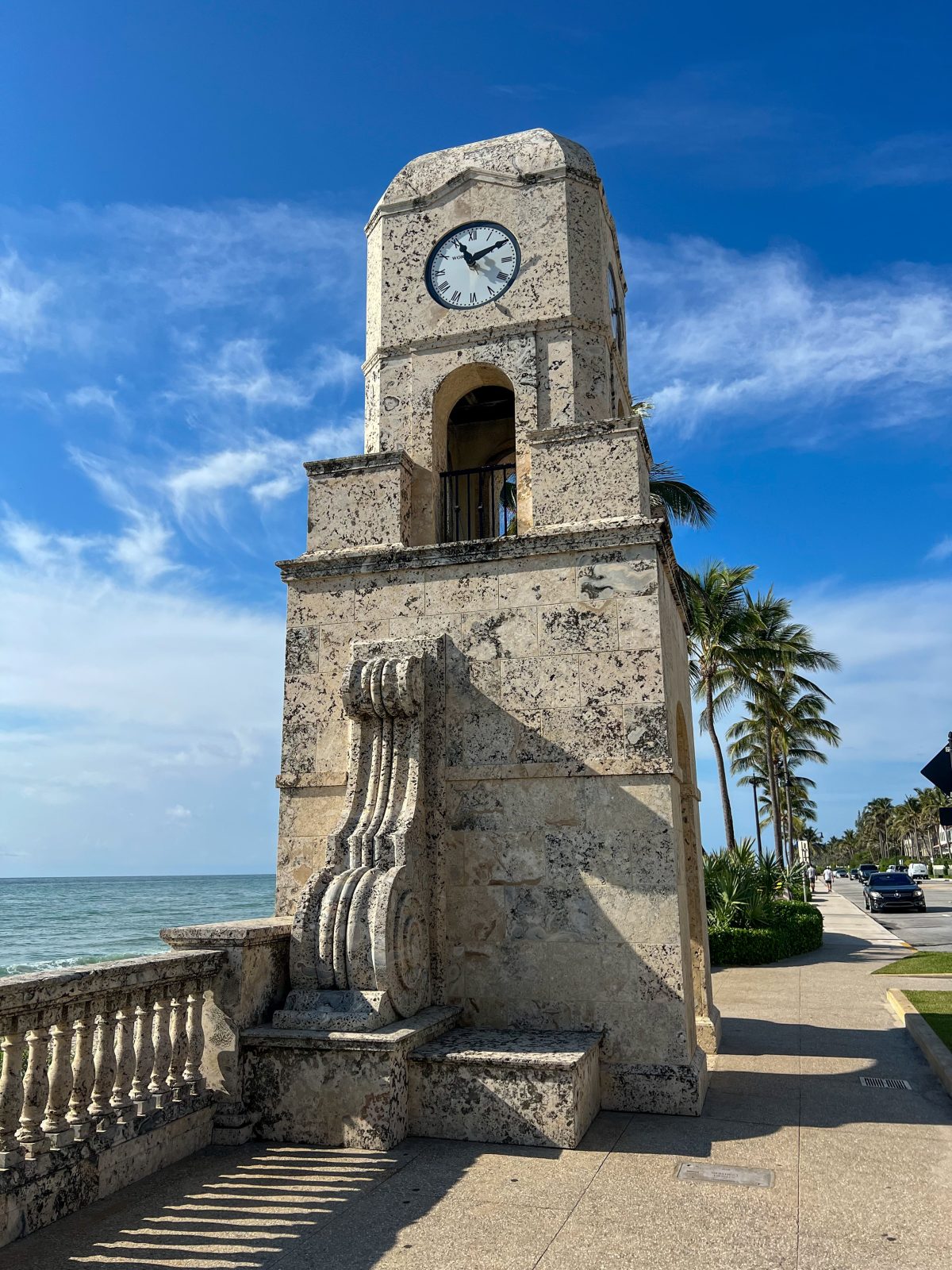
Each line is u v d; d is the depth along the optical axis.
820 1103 7.32
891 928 29.11
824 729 48.81
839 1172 5.66
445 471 9.69
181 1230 4.81
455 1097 6.39
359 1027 6.42
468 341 9.45
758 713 42.66
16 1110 4.82
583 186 9.70
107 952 44.56
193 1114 6.15
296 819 8.38
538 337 9.27
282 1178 5.60
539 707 7.89
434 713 8.09
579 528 8.07
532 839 7.68
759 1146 6.17
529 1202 5.19
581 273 9.43
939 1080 8.09
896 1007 11.97
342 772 8.32
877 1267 4.38
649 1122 6.71
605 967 7.29
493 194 9.74
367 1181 5.54
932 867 101.25
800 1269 4.35
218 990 6.57
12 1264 4.37
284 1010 6.64
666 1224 4.88
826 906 42.44
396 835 7.38
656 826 7.39
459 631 8.29
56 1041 5.17
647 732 7.55
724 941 18.47
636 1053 7.10
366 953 6.78
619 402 10.52
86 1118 5.28
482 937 7.62
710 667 31.50
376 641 8.45
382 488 9.03
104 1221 4.93
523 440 9.05
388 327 9.80
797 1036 10.25
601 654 7.82
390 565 8.60
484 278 9.58
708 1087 7.85
